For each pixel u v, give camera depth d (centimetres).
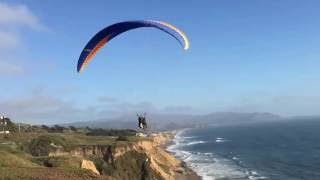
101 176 4569
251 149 19100
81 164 6544
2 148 6475
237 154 17025
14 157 5531
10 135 10688
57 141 10425
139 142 12288
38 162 6156
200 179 10606
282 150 17712
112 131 18550
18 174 4444
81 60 3006
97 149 10481
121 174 10006
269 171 11619
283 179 10300
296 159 14238
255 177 10644
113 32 2886
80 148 10412
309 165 12538
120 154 10462
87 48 2973
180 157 16225
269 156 15650
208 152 18550
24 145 9944
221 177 10750
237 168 12412
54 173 4566
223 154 17262
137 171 10238
